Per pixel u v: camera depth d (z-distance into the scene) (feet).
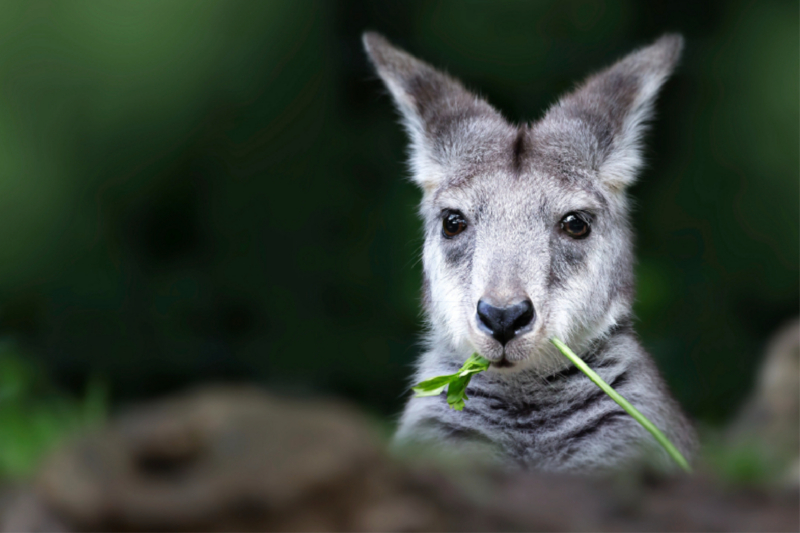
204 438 14.42
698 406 59.26
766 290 61.72
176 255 63.82
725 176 62.28
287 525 13.71
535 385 30.94
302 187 63.05
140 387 59.67
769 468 21.07
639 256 62.85
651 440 29.17
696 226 62.59
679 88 62.64
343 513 14.16
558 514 16.34
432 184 34.37
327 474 13.97
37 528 13.94
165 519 13.35
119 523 13.41
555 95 61.98
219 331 62.18
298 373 60.70
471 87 62.69
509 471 18.63
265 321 62.54
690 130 62.75
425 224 34.50
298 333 61.82
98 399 25.88
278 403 15.20
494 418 31.17
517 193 31.04
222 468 13.87
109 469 13.93
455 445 29.71
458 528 15.20
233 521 13.51
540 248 30.17
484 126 33.60
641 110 33.88
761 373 39.83
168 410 15.05
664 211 62.95
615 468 27.17
